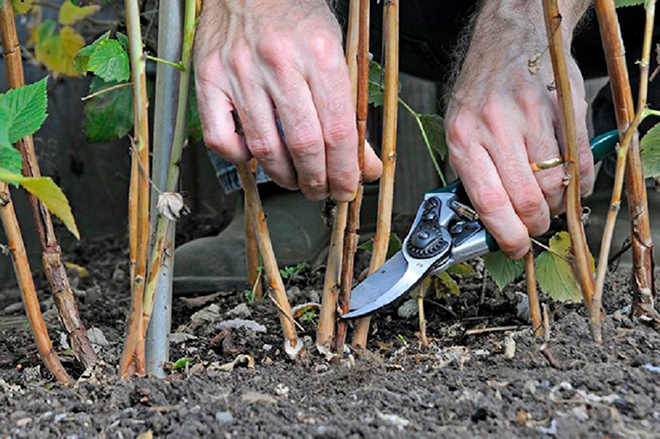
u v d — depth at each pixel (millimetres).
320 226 2020
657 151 1092
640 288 1142
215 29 1021
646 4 945
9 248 1042
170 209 959
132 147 960
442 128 1300
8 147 758
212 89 993
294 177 1033
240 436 859
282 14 989
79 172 2805
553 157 1044
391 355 1194
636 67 1754
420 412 914
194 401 962
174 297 1870
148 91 1954
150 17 2018
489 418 879
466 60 1135
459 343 1243
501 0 1150
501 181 1051
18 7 1180
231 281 1860
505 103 1048
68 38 2010
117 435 888
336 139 980
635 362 1011
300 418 908
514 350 1081
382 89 1253
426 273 1097
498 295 1549
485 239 1104
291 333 1119
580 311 1326
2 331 1596
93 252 2641
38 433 889
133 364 1048
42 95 912
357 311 1094
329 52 967
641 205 1104
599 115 2008
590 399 902
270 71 966
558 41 944
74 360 1183
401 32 2045
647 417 867
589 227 1841
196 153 2951
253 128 987
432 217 1135
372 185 2262
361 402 947
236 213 2088
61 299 1162
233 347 1288
